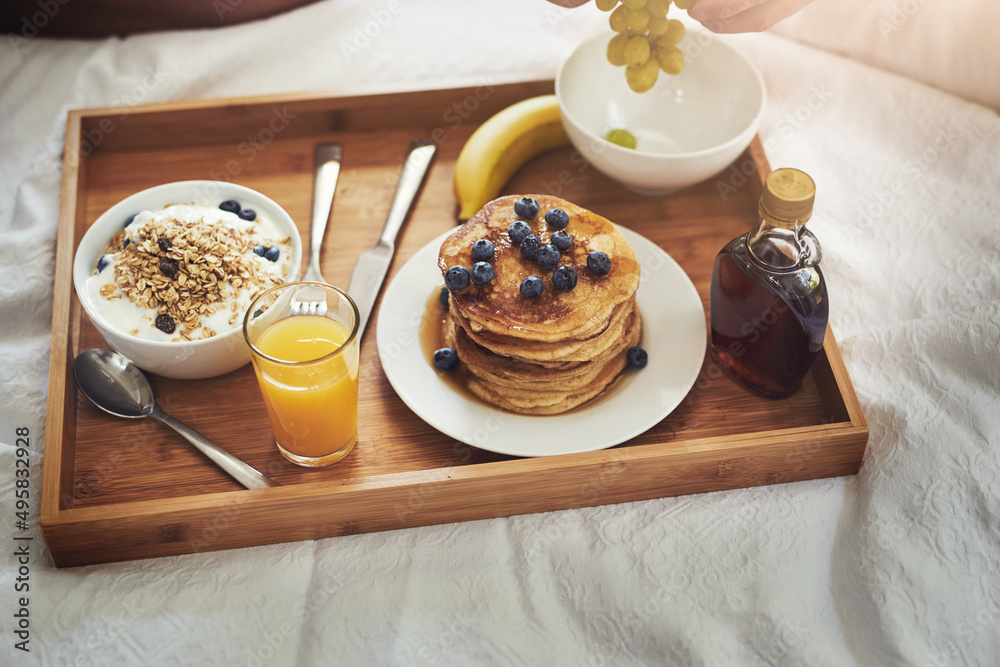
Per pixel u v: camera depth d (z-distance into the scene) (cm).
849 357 88
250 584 79
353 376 78
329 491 77
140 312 82
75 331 87
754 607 77
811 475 82
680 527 80
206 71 107
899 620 76
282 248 88
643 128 100
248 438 83
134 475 81
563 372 81
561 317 78
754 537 80
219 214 87
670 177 91
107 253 85
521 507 81
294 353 79
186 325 82
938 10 101
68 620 77
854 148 101
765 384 84
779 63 106
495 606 78
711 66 97
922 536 78
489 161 93
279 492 77
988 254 92
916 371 85
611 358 83
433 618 78
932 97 101
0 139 104
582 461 78
